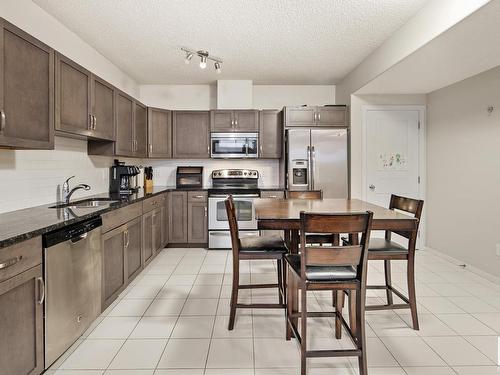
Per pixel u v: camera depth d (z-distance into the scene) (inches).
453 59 119.4
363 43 136.6
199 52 142.0
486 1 79.6
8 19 91.9
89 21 116.6
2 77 68.6
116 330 91.5
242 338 87.3
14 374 57.7
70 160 122.6
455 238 154.0
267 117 192.1
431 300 111.3
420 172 179.6
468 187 144.9
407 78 145.2
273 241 98.3
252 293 117.9
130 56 152.0
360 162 179.8
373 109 178.5
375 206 101.8
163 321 96.9
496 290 120.3
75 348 82.4
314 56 152.0
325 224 66.8
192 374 72.0
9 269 56.3
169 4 105.5
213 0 103.3
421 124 178.7
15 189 93.6
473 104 141.6
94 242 87.5
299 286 77.9
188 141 192.1
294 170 179.6
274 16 113.8
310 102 203.6
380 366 74.7
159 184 203.3
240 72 176.9
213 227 179.6
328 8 108.0
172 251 177.3
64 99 94.2
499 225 127.6
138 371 73.1
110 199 124.7
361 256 68.3
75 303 77.8
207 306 107.3
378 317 99.0
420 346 83.1
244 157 192.5
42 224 69.8
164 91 202.2
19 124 74.6
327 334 89.2
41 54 83.0
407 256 90.7
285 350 81.5
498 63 123.8
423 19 106.1
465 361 76.7
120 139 137.9
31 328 62.5
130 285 125.7
